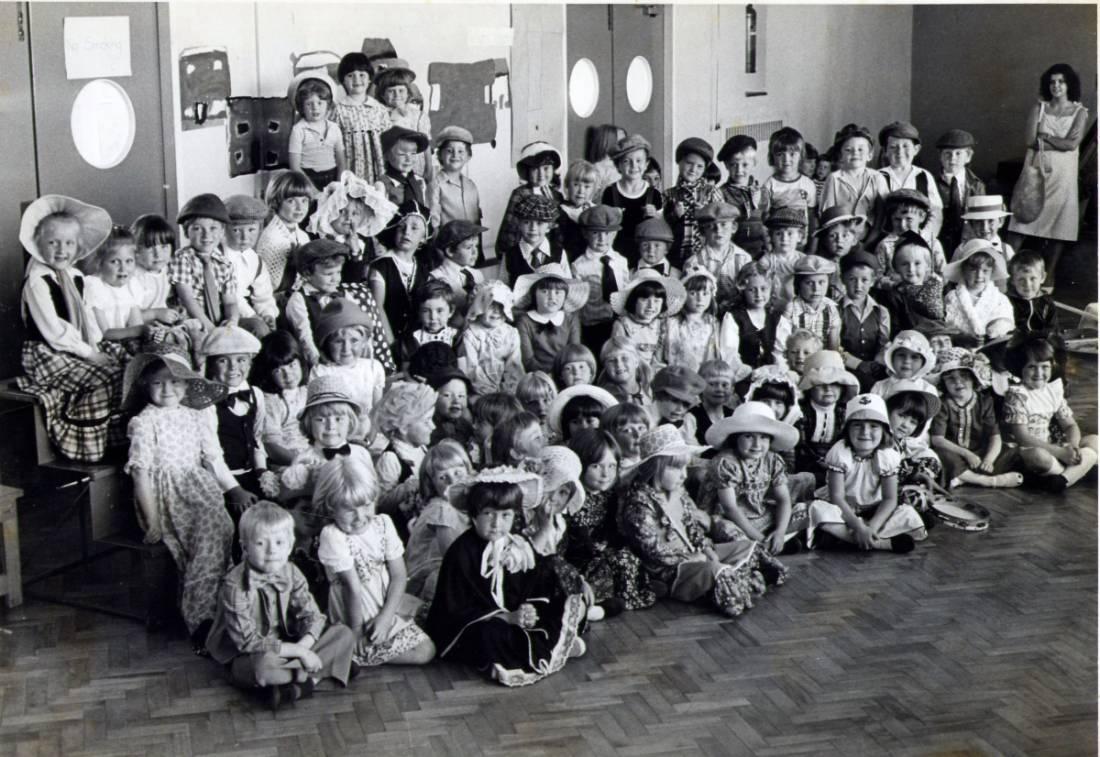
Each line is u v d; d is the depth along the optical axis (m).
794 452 6.21
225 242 5.96
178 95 6.41
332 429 5.18
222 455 5.17
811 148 9.12
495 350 6.43
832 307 6.94
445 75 7.96
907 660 4.87
